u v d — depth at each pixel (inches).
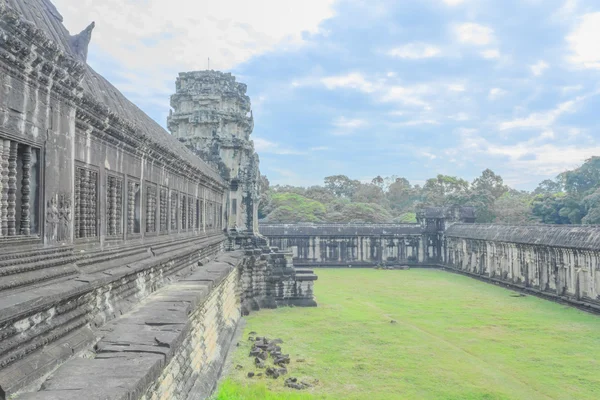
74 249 333.4
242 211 1338.6
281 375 660.1
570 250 1293.1
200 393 499.2
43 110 273.4
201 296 507.5
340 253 2292.1
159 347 310.2
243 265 1146.7
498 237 1711.4
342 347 818.8
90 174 367.6
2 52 229.0
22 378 222.1
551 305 1278.3
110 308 375.6
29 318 237.5
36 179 270.5
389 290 1550.2
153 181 546.6
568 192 2684.5
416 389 622.2
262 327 969.5
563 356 783.7
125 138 430.3
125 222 446.9
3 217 243.1
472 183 3742.6
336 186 5064.0
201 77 1362.0
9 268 234.8
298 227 2272.4
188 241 735.7
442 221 2326.5
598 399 598.9
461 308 1224.2
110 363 276.4
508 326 1006.4
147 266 457.1
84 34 342.0
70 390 230.8
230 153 1334.9
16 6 276.5
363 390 614.9
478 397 599.2
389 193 4788.4
